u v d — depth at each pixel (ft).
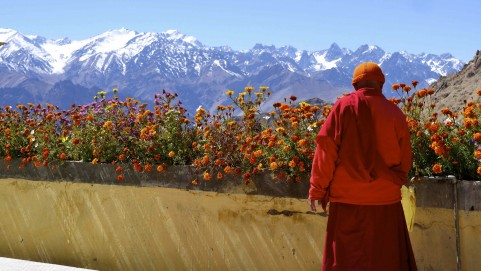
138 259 20.40
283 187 17.16
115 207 20.75
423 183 15.10
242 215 18.10
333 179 13.28
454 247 14.74
